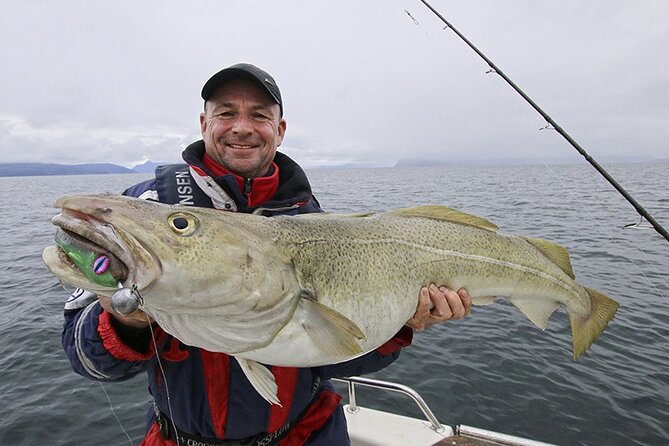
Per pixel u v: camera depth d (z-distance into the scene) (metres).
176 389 2.03
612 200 25.36
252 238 1.87
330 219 2.29
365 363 2.46
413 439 3.44
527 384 5.49
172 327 1.73
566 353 6.20
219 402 2.01
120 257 1.51
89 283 1.46
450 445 3.37
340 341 1.92
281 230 2.02
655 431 4.61
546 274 3.11
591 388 5.36
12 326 7.54
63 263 1.48
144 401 5.36
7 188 75.38
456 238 2.68
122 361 1.80
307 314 1.93
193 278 1.64
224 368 2.03
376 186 48.97
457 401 5.22
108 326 1.74
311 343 1.91
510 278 2.90
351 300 2.12
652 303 7.82
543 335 6.76
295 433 2.25
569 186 39.31
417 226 2.58
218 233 1.75
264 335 1.84
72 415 5.09
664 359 5.96
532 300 3.11
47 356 6.44
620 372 5.68
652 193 29.45
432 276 2.50
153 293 1.58
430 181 60.69
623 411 4.92
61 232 1.50
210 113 2.48
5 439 4.72
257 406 2.06
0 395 5.48
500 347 6.41
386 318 2.23
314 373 2.34
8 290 9.78
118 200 1.63
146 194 2.21
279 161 2.73
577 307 3.33
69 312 1.99
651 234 13.98
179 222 1.69
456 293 2.49
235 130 2.39
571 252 11.67
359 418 3.71
